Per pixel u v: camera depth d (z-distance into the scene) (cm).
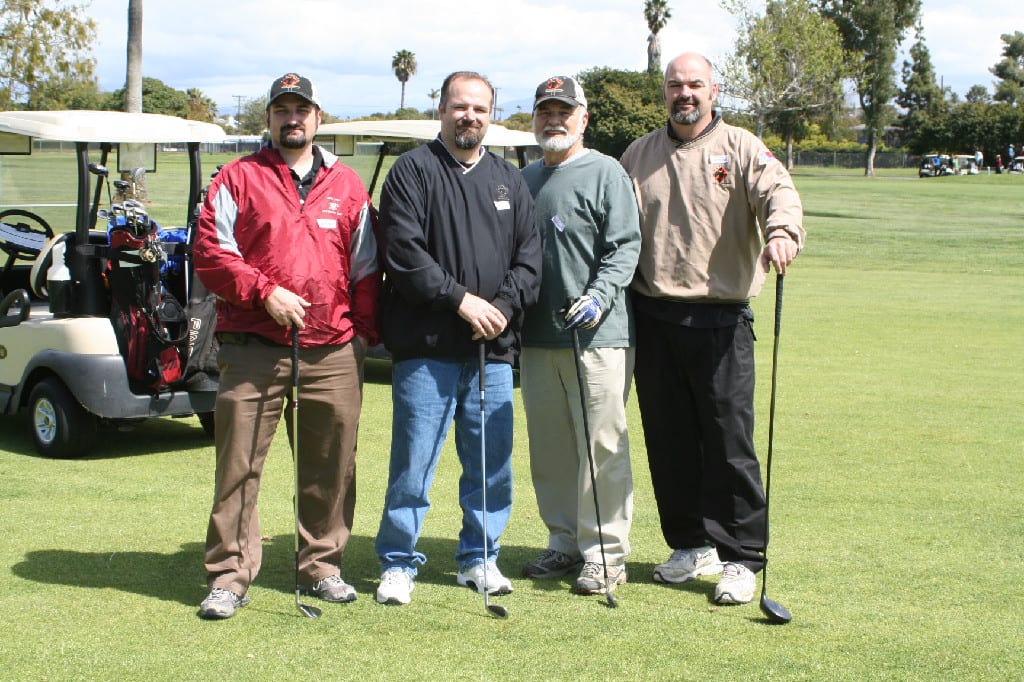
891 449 671
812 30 4412
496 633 376
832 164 8319
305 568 409
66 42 2538
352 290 408
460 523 519
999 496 569
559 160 424
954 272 1838
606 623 388
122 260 630
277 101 386
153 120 665
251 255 388
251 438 395
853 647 368
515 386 896
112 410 630
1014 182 5331
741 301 421
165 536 490
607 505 425
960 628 387
